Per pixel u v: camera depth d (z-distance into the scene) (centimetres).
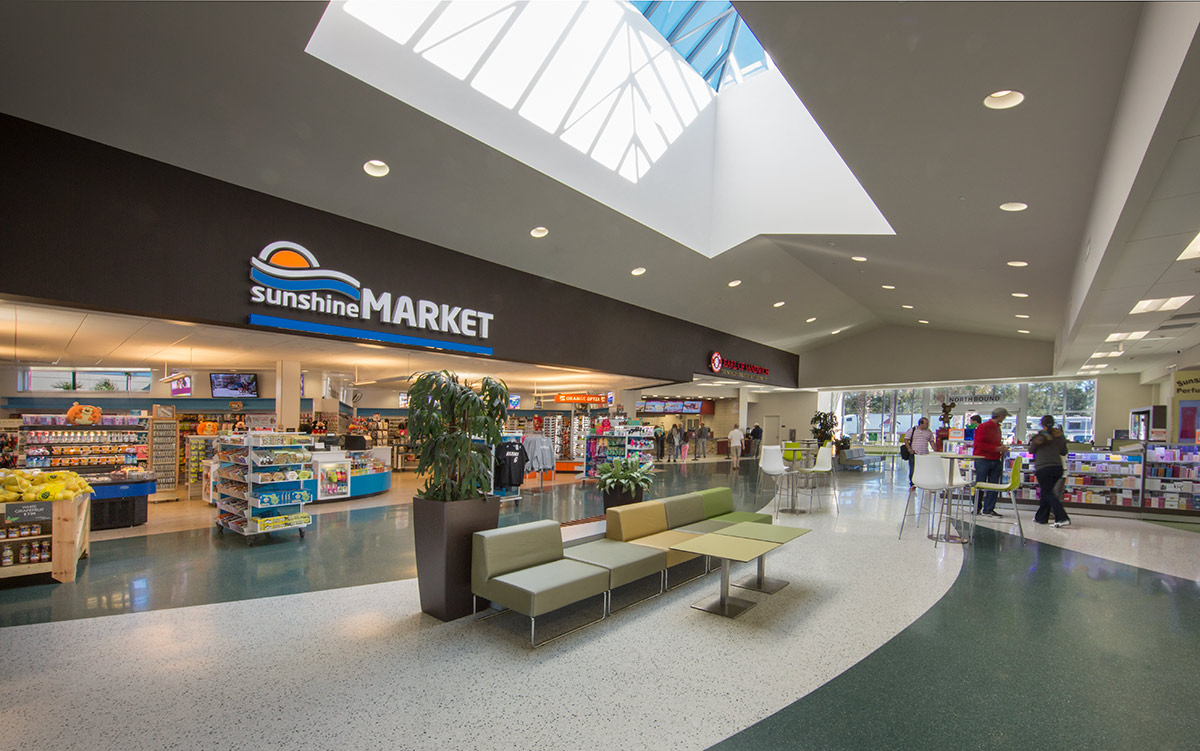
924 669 326
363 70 462
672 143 862
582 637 368
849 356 1812
